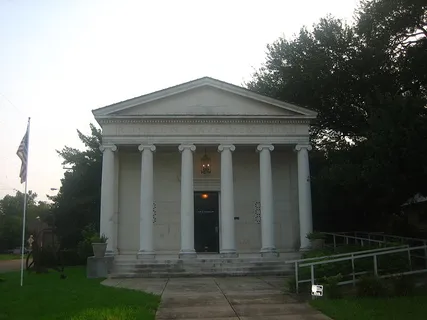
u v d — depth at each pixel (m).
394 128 18.62
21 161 21.45
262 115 28.39
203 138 28.33
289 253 28.55
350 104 31.14
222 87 29.06
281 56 35.91
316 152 35.44
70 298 15.33
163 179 31.22
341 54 31.06
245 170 31.59
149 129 28.34
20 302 14.66
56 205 42.84
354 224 33.84
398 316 11.60
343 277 16.98
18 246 99.69
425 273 18.78
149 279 23.28
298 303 14.87
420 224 33.72
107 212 27.44
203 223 31.02
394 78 28.64
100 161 41.81
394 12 28.16
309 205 28.16
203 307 14.37
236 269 25.03
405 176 19.22
